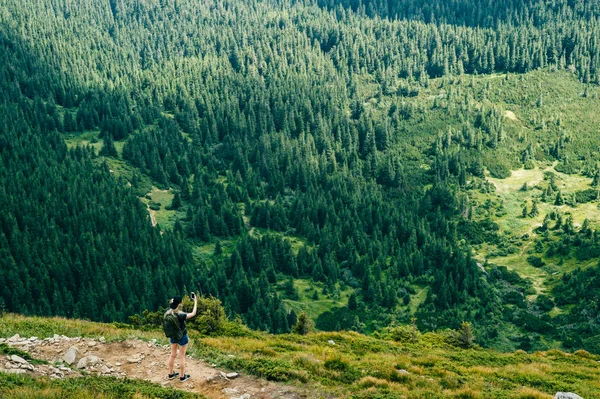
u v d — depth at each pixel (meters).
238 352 31.28
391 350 46.84
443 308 141.00
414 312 139.88
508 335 130.25
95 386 21.58
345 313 138.62
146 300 131.00
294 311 137.62
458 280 149.62
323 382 27.44
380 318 136.38
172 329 23.41
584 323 129.75
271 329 127.12
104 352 27.06
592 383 38.66
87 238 148.62
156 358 26.70
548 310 141.50
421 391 28.11
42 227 146.38
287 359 31.64
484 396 28.73
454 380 32.62
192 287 138.88
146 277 136.38
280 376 26.31
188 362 26.52
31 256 136.00
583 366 48.28
